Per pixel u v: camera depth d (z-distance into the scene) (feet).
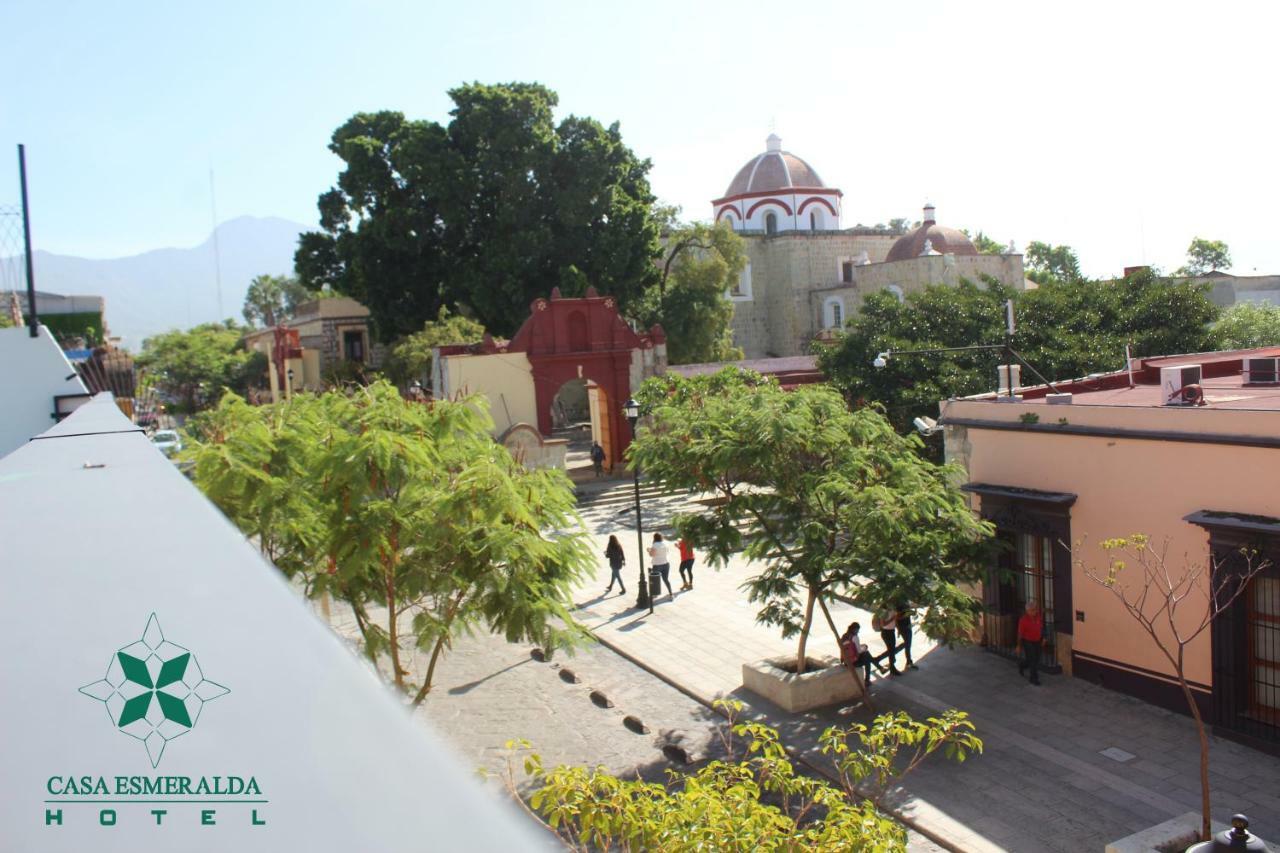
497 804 2.45
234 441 40.93
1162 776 40.52
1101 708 47.75
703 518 51.16
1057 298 110.01
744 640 61.77
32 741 2.91
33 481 8.40
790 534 50.57
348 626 54.24
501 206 146.00
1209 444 44.78
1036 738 44.78
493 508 37.14
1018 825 37.17
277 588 4.40
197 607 4.07
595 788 22.27
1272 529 41.14
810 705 49.85
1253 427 43.19
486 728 48.29
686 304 161.17
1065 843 35.76
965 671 53.62
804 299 221.87
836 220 236.63
